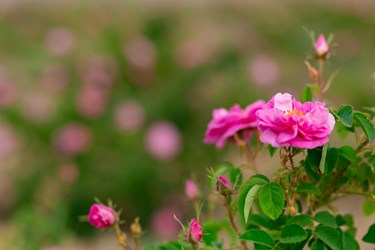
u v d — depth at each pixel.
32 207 5.83
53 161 7.50
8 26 9.41
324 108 1.86
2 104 7.67
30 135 7.64
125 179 7.36
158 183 7.40
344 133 2.47
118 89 7.94
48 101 7.76
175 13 8.96
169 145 7.36
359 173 2.22
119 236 2.44
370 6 10.49
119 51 8.07
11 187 7.51
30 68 8.01
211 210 2.89
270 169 7.08
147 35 8.42
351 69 9.52
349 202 7.25
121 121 7.50
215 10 10.14
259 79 7.95
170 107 7.84
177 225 7.18
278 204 1.92
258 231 2.04
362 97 9.02
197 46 8.20
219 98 7.90
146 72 8.00
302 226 2.04
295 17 10.35
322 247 2.04
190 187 2.82
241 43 8.38
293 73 9.23
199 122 7.85
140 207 7.43
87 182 7.29
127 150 7.48
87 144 7.45
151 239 6.90
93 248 6.75
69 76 7.92
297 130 1.82
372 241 2.13
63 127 7.59
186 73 8.02
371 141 1.93
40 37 9.22
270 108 1.95
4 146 7.55
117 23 8.41
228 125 2.43
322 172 1.89
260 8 10.40
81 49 8.08
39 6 9.76
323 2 10.49
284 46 9.84
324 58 2.55
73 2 9.21
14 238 4.79
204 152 7.60
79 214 7.15
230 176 2.26
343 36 10.08
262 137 1.85
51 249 4.68
